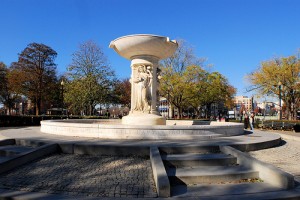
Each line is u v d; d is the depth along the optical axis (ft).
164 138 34.68
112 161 24.70
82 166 23.18
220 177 20.53
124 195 17.24
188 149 27.25
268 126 96.43
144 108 44.98
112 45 45.27
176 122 63.52
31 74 136.15
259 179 20.99
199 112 174.40
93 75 119.24
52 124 41.19
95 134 36.04
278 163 26.50
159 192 17.04
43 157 25.80
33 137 35.37
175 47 45.62
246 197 16.90
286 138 47.01
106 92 124.06
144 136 34.65
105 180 19.85
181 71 128.47
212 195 17.43
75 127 37.50
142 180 19.97
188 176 20.18
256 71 125.90
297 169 24.26
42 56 138.51
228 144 29.66
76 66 118.52
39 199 16.30
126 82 201.87
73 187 18.47
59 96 154.51
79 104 121.19
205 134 36.50
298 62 115.14
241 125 44.14
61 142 29.09
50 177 20.45
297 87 115.03
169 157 24.56
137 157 26.23
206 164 23.62
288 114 124.16
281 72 114.32
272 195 17.28
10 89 141.79
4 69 147.23
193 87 127.24
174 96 129.90
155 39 41.81
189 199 16.60
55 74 148.97
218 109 240.94
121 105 201.16
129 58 48.16
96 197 16.72
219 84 143.43
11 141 32.99
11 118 90.68
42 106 197.57
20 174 21.16
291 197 16.98
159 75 47.98
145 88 45.01
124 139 34.35
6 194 17.20
